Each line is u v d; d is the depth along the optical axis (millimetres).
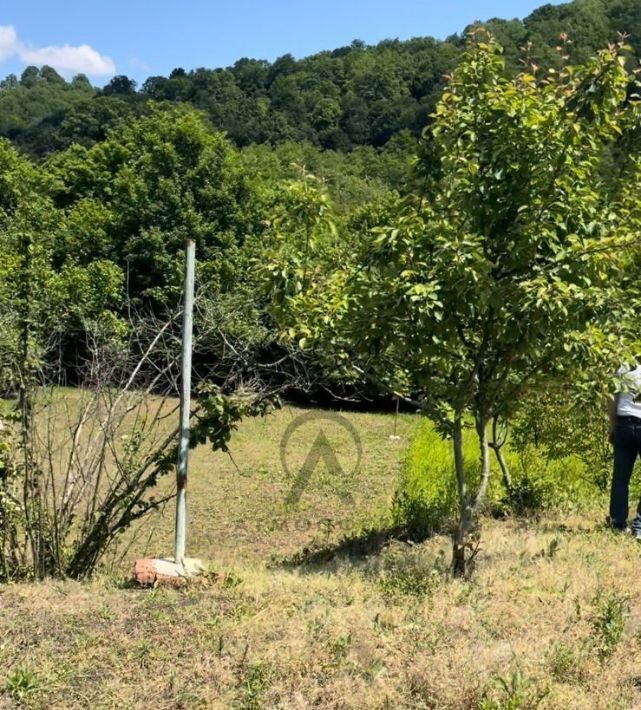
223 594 5059
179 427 5957
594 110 5316
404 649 4082
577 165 5504
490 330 5414
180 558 5785
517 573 5559
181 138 27547
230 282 7281
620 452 7035
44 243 7598
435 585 5293
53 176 30656
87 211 26688
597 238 5469
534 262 5297
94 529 6180
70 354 7102
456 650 4062
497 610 4699
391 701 3580
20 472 6055
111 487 6328
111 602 4934
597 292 4961
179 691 3689
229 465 14352
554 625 4445
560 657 3932
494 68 5621
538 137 5176
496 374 5789
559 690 3627
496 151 5297
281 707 3541
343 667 3883
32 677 3766
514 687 3551
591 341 5203
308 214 5895
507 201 5355
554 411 8688
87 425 6453
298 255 5883
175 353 6789
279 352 6934
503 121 5293
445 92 5785
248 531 9773
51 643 4207
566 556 5973
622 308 5234
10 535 5984
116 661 3980
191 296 5859
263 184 28969
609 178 6098
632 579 5336
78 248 25109
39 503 6027
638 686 3738
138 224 26281
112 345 6535
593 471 9000
